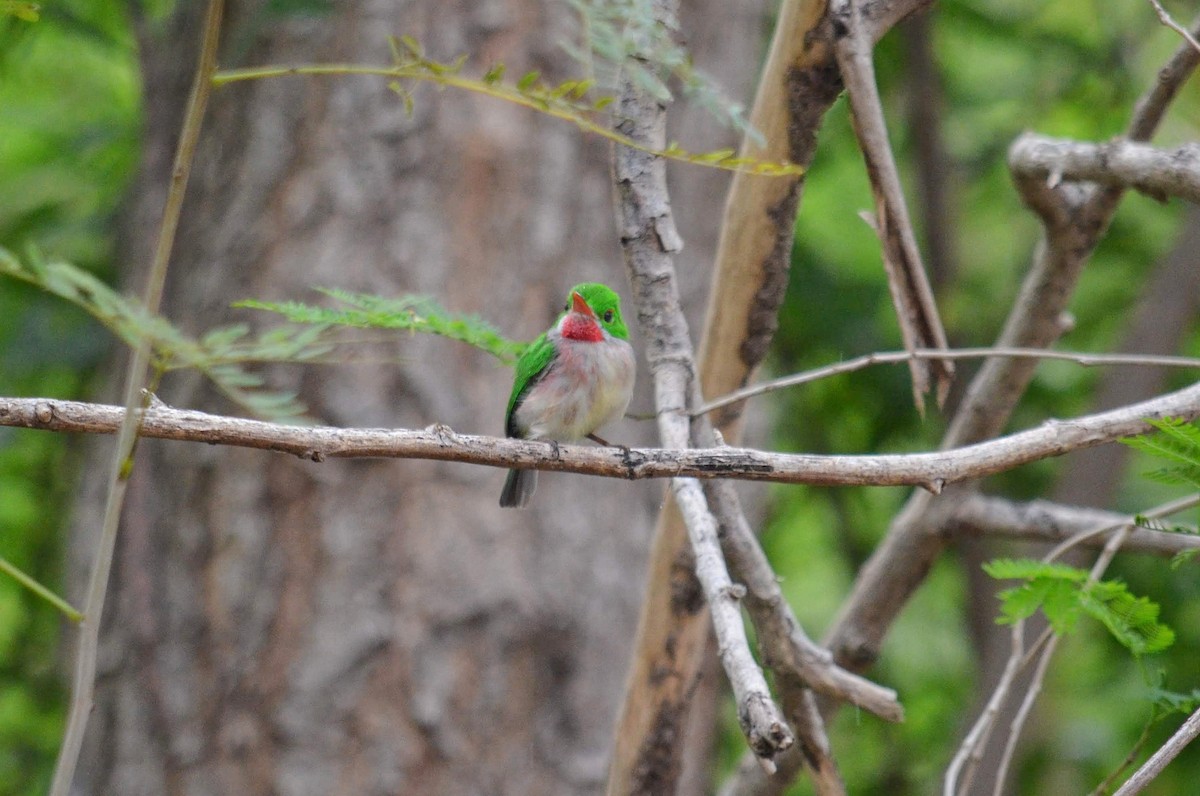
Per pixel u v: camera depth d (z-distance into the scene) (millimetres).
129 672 11062
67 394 13617
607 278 11547
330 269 10914
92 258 13719
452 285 10977
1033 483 15242
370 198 11000
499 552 11000
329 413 10742
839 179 17672
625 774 7613
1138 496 14805
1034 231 16984
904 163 17594
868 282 16078
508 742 10891
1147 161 6234
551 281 11242
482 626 10891
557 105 4164
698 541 5152
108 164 14680
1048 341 8000
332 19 11102
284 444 5031
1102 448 13086
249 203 11133
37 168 15062
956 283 15672
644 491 12039
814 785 7047
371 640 10703
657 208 6395
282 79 11156
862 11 6367
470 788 10719
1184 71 6766
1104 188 7168
